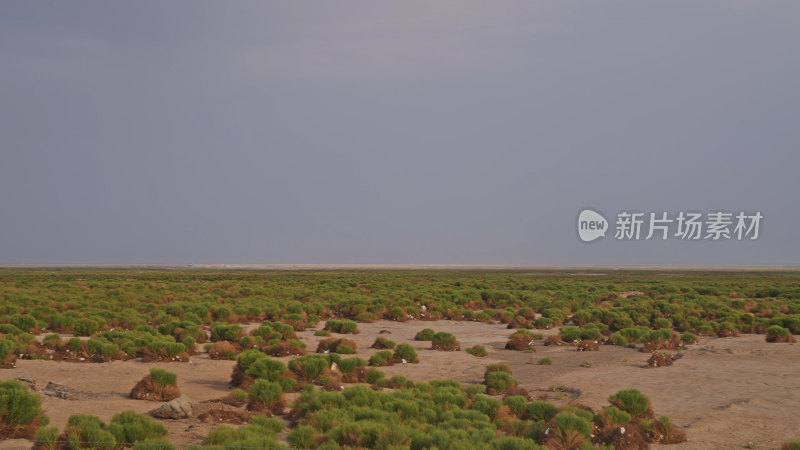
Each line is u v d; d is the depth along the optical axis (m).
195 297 62.66
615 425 15.38
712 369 26.62
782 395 20.81
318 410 16.48
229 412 16.95
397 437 13.23
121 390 20.62
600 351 34.56
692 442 15.35
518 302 67.44
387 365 28.12
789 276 180.88
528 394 20.92
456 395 18.19
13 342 26.55
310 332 41.94
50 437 12.48
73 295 59.53
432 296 68.06
